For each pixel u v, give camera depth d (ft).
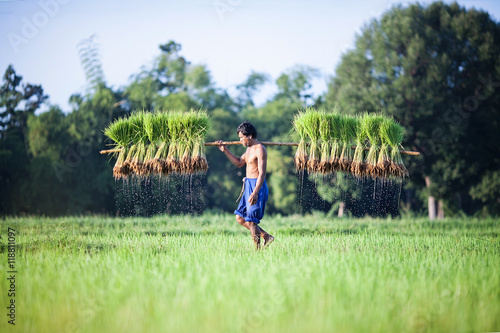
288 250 23.53
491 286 16.46
